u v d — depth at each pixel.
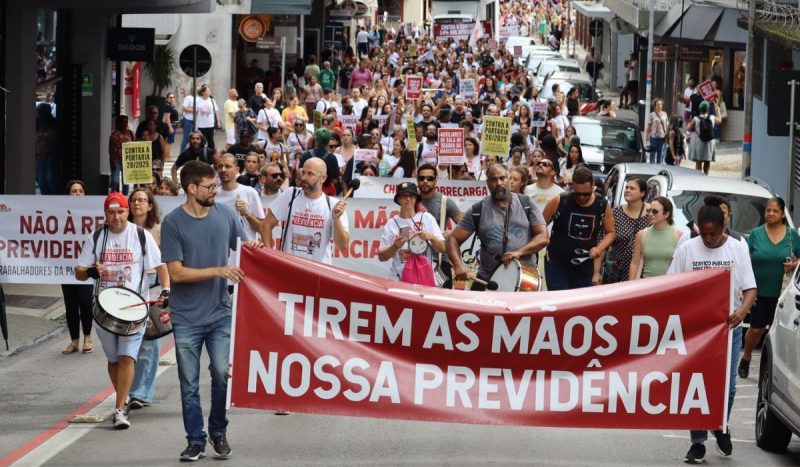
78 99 27.12
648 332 9.34
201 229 9.53
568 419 9.34
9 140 22.22
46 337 15.56
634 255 12.54
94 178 27.88
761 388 10.60
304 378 9.37
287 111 31.00
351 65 60.09
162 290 11.15
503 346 9.34
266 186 15.66
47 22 25.81
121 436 10.53
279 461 9.65
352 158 21.31
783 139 28.81
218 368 9.53
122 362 10.76
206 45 42.34
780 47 29.78
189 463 9.56
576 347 9.34
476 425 11.04
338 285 9.34
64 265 15.11
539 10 106.38
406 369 9.37
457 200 18.34
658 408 9.35
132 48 28.27
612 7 52.97
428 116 28.08
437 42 72.50
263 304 9.35
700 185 16.83
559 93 39.75
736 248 9.80
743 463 9.88
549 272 12.73
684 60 42.72
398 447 10.16
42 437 10.53
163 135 32.47
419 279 11.77
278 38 49.59
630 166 19.00
